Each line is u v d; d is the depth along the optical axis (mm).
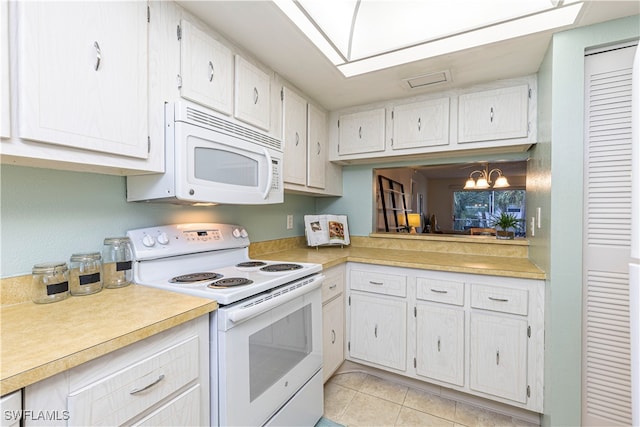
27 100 776
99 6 945
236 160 1443
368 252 2352
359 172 2754
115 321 851
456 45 1518
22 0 766
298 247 2623
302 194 2670
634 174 686
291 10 1282
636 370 671
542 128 1642
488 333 1696
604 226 1335
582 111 1354
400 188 3574
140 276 1297
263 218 2230
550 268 1425
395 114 2266
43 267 1019
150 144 1123
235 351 1089
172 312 926
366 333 2078
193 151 1212
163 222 1508
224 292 1124
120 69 1008
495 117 1918
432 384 1930
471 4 1345
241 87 1529
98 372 732
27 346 692
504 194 3812
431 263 1864
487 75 1842
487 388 1698
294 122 2016
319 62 1702
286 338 1387
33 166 1024
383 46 1566
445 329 1813
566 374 1386
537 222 1751
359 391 1962
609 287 1322
